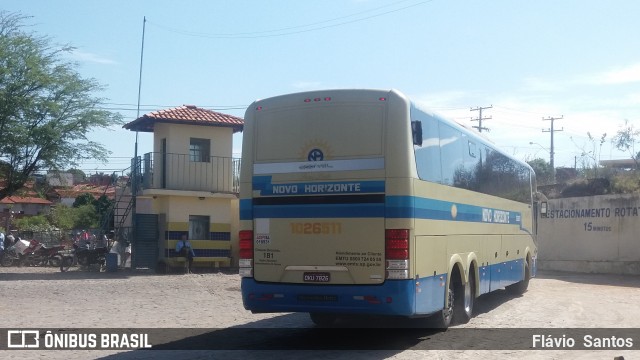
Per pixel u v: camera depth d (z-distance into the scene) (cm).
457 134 1313
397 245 1009
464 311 1320
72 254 2705
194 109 2805
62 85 2722
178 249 2517
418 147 1070
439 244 1161
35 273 2517
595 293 2034
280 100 1096
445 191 1209
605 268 2764
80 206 4778
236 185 2716
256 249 1088
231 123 2675
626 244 2695
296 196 1067
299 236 1059
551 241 3019
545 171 5209
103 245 2797
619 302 1789
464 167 1355
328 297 1036
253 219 1095
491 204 1576
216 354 1036
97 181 5869
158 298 1802
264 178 1091
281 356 1017
